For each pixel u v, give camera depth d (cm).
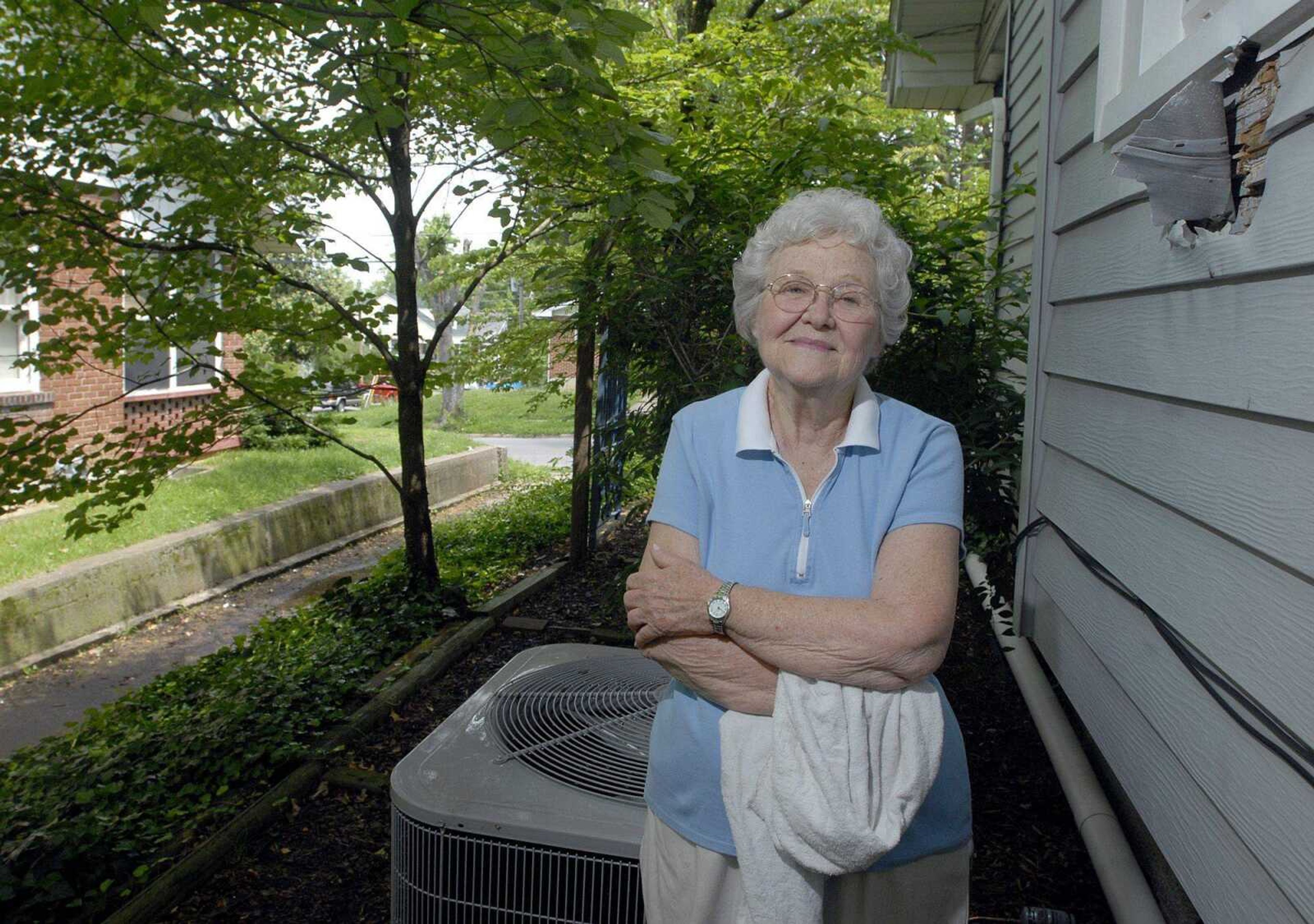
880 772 140
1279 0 144
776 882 142
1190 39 183
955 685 412
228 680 471
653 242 457
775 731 141
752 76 609
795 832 137
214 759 379
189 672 529
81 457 520
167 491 1012
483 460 1512
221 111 503
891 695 143
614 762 214
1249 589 167
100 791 357
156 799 360
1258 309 166
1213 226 184
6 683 683
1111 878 246
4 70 447
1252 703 163
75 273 682
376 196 564
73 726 462
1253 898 163
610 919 190
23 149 465
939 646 143
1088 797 280
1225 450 180
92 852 312
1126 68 243
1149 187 179
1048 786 327
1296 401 149
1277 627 155
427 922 199
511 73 333
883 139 574
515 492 1388
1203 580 189
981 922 253
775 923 142
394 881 209
